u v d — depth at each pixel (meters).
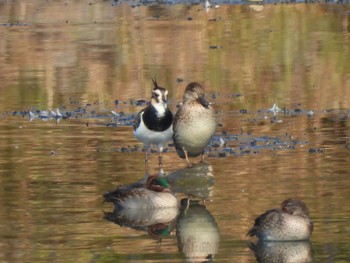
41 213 13.25
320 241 11.98
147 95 21.44
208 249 11.77
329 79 22.44
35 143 17.22
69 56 26.02
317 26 29.44
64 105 20.55
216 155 16.17
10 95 21.64
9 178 14.96
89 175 15.10
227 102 20.41
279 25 29.84
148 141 16.05
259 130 17.89
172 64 24.61
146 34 29.09
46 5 35.94
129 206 13.60
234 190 14.14
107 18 32.53
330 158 15.75
